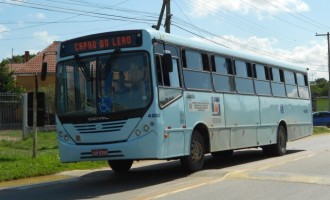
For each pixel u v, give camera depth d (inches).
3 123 1080.8
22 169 553.6
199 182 445.7
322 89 3993.6
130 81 448.5
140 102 442.9
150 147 438.9
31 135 1045.2
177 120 479.2
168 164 650.2
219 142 561.3
